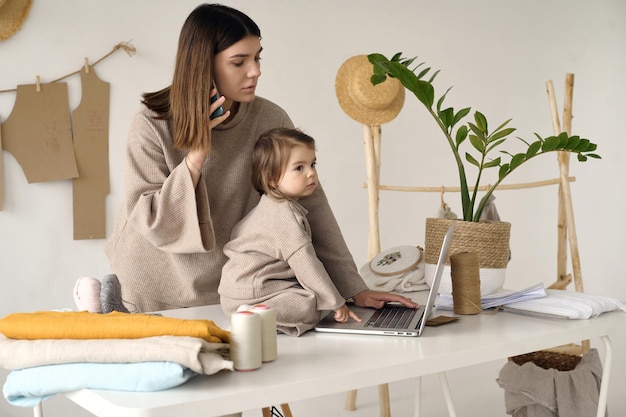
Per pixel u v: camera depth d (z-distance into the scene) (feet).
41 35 11.72
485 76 16.07
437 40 15.39
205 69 5.83
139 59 12.43
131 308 6.79
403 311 6.06
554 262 17.25
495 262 6.80
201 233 5.88
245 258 5.74
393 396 11.48
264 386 4.00
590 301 5.92
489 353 4.96
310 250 5.64
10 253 11.68
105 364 4.01
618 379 12.21
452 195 15.69
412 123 15.11
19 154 11.66
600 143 17.83
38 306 11.90
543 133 16.96
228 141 6.55
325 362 4.53
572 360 7.89
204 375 4.23
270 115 6.82
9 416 10.76
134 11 12.35
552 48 17.02
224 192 6.59
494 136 7.12
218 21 5.89
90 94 12.07
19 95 11.61
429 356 4.66
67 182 12.05
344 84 10.14
